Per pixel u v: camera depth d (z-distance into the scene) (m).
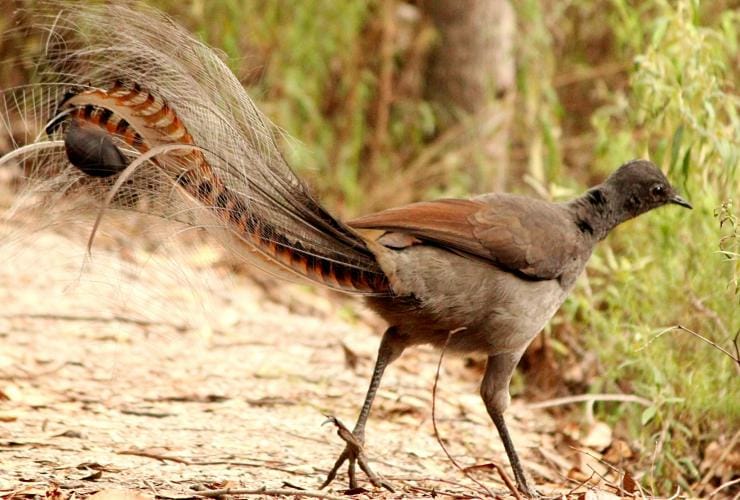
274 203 8.81
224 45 16.88
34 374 12.23
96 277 12.50
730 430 11.84
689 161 12.17
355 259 9.13
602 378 12.88
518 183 19.11
